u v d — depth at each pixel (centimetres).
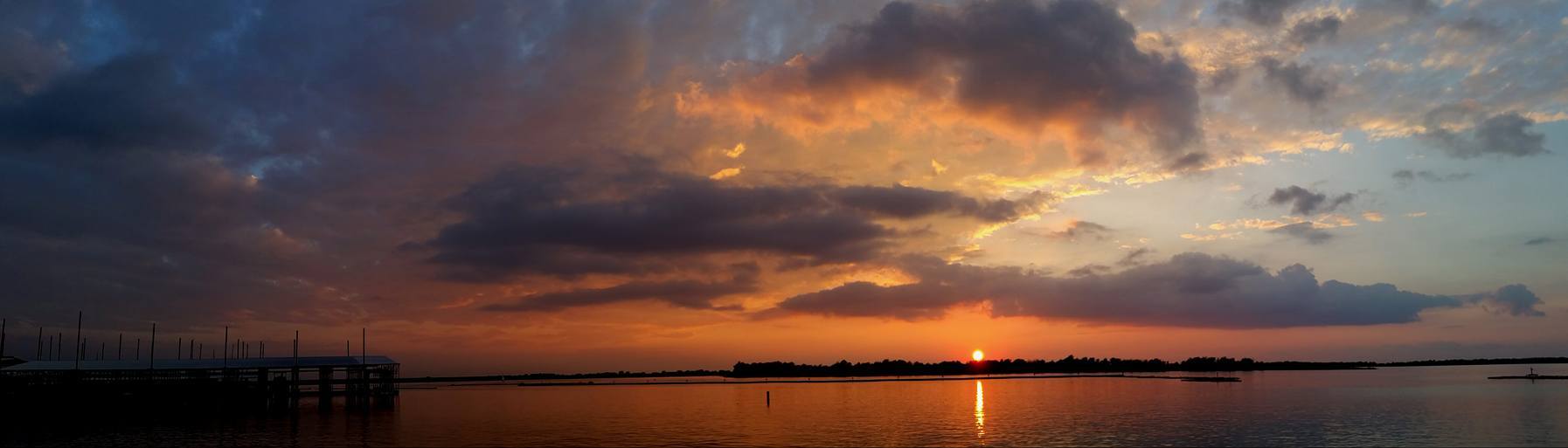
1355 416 9538
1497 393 13525
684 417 10875
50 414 10794
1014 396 15012
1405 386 16888
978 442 7506
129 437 8469
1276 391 15438
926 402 13425
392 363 13362
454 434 8644
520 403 14550
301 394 15162
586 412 11925
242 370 12225
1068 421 9388
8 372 11038
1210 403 11994
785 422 9856
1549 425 8188
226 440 8138
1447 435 7519
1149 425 8756
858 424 9362
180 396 11550
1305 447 6856
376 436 8519
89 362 11950
